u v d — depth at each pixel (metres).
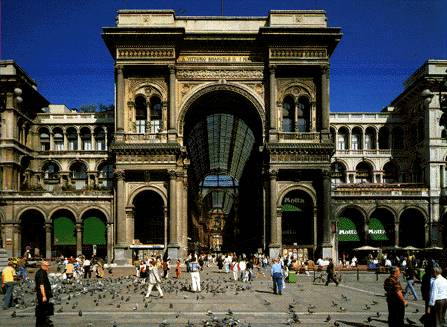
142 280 47.59
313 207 68.81
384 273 60.00
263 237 69.25
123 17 70.88
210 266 75.44
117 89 69.31
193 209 117.56
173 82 69.38
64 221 78.12
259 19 72.38
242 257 61.78
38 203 77.50
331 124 96.94
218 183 144.00
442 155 83.25
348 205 79.81
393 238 80.50
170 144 67.88
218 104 77.12
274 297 33.53
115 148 67.88
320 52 69.75
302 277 55.09
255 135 78.12
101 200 76.94
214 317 21.47
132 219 68.69
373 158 95.81
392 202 80.38
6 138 82.00
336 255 74.81
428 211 80.69
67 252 80.12
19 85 83.44
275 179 67.88
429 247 79.62
